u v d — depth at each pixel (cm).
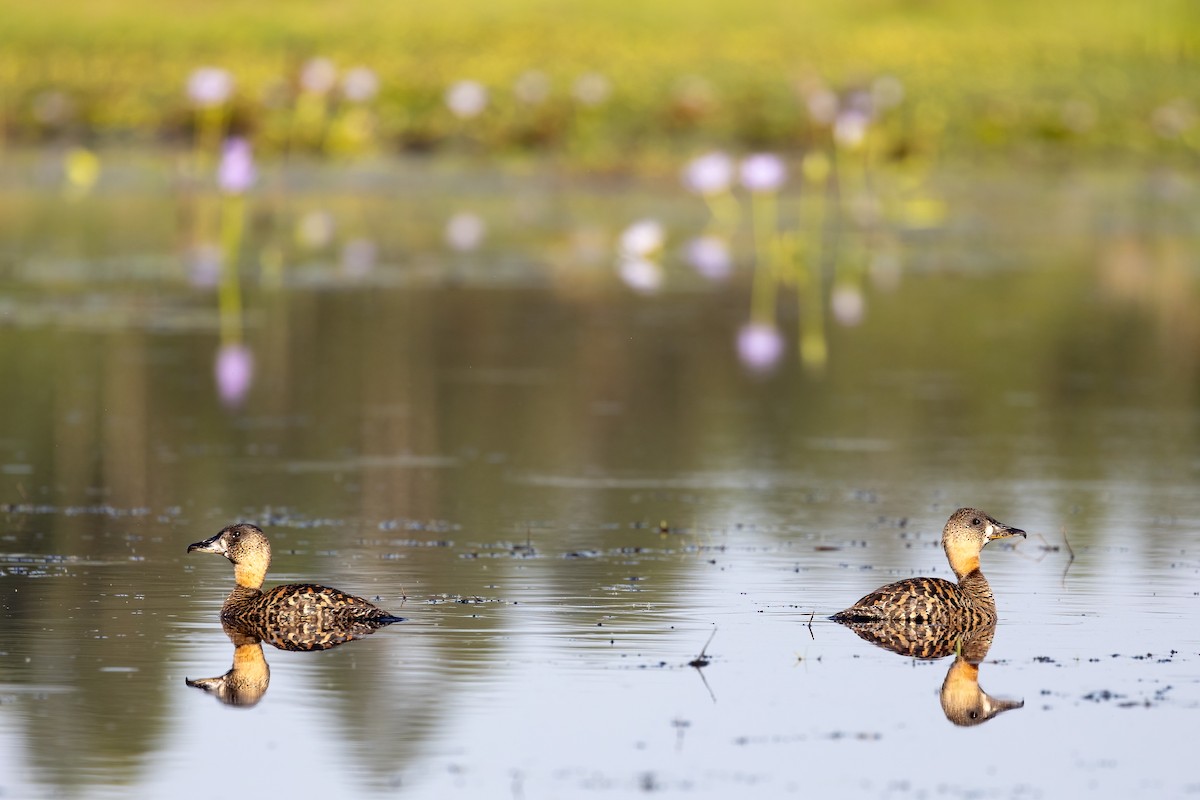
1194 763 866
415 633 1066
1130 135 4000
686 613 1114
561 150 3916
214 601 1134
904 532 1345
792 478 1526
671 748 884
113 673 988
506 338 2166
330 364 1998
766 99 4169
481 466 1558
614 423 1739
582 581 1191
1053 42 5203
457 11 5484
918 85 4400
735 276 2673
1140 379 1983
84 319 2239
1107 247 3008
